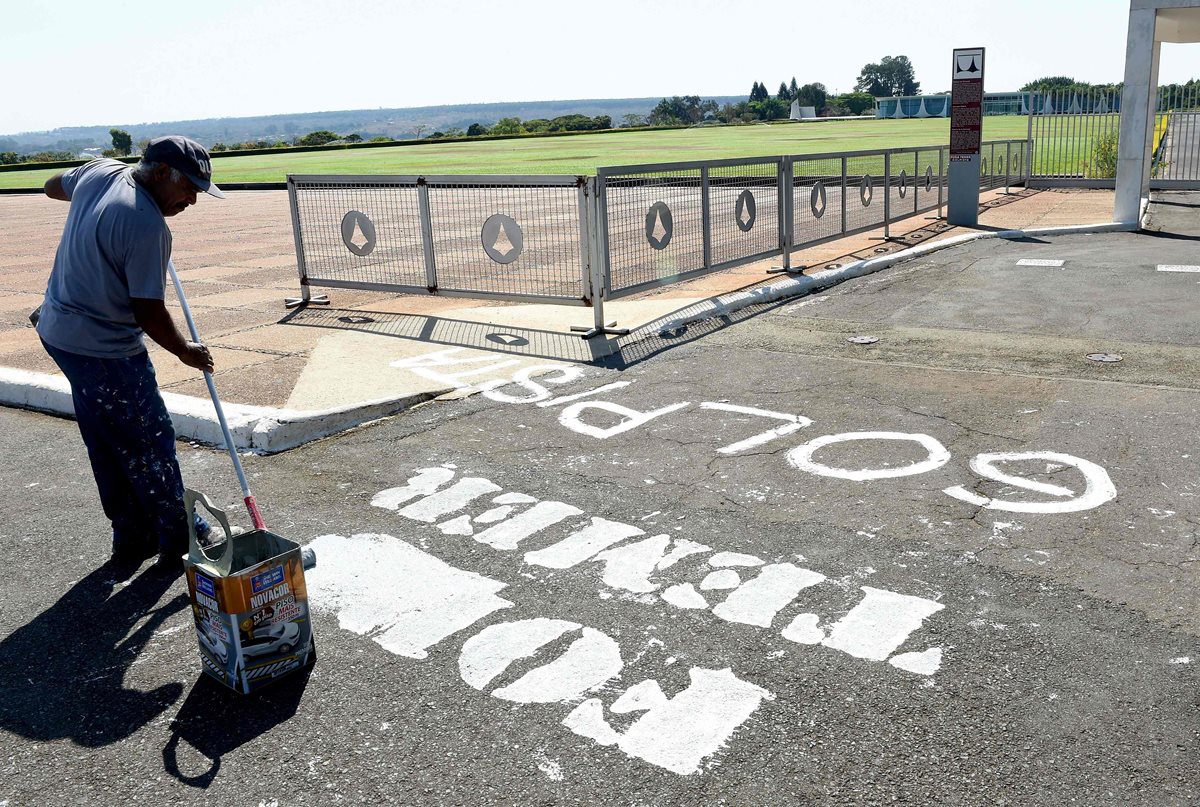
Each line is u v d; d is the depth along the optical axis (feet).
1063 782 8.78
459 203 60.13
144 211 12.06
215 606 10.52
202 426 18.86
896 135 171.01
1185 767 8.91
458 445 18.24
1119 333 25.18
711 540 13.88
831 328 26.91
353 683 10.78
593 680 10.61
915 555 13.20
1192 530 13.61
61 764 9.68
